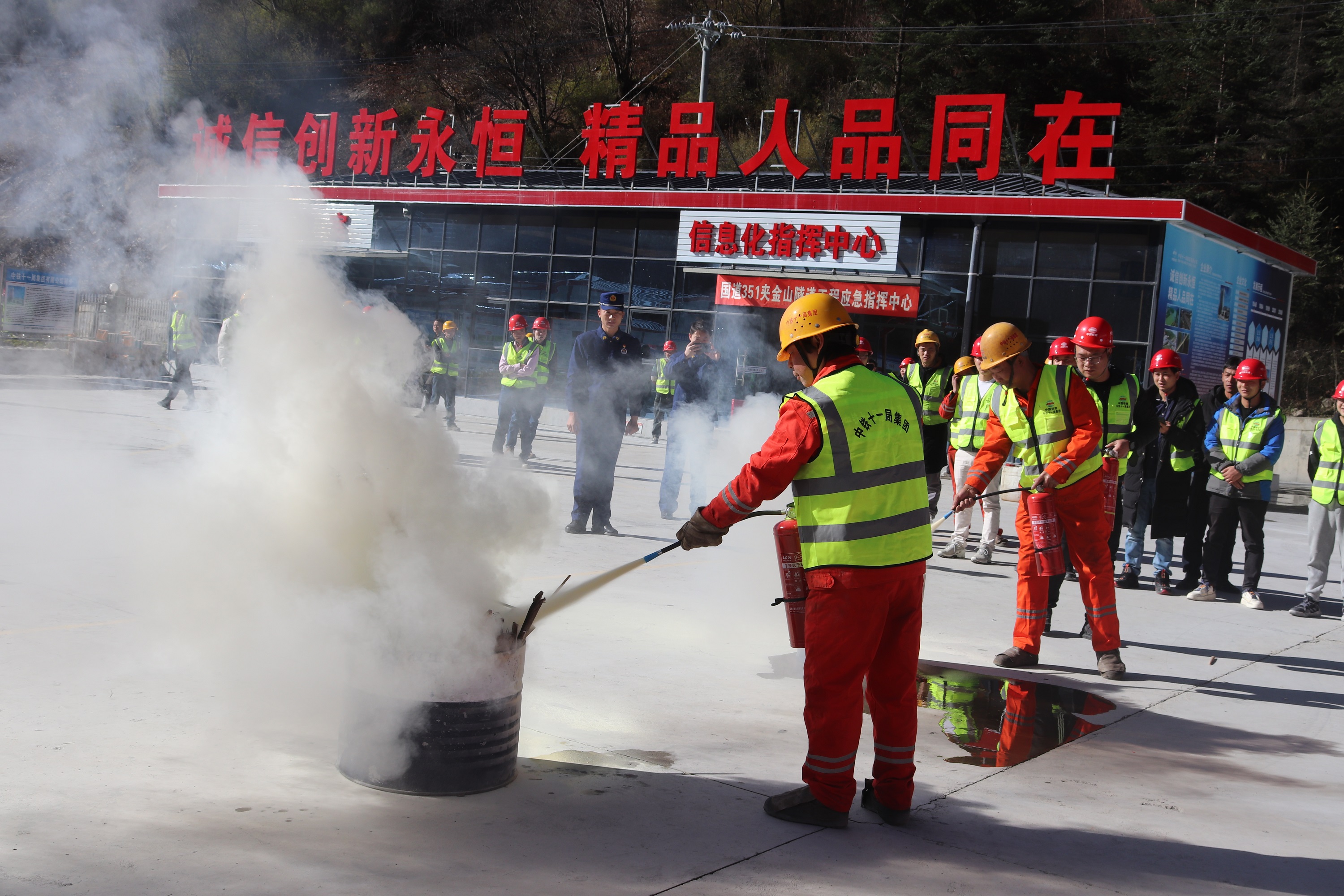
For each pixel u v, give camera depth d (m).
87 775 3.43
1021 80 38.44
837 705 3.50
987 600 8.05
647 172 28.78
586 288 25.97
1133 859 3.44
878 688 3.65
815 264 23.36
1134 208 19.95
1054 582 7.11
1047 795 4.02
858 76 42.50
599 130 25.69
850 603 3.46
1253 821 3.90
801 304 3.68
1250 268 23.89
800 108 45.03
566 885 2.90
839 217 23.02
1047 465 5.86
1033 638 6.10
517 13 45.00
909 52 39.94
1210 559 8.85
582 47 46.91
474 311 27.22
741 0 47.91
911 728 3.62
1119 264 20.66
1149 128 36.38
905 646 3.61
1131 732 4.97
